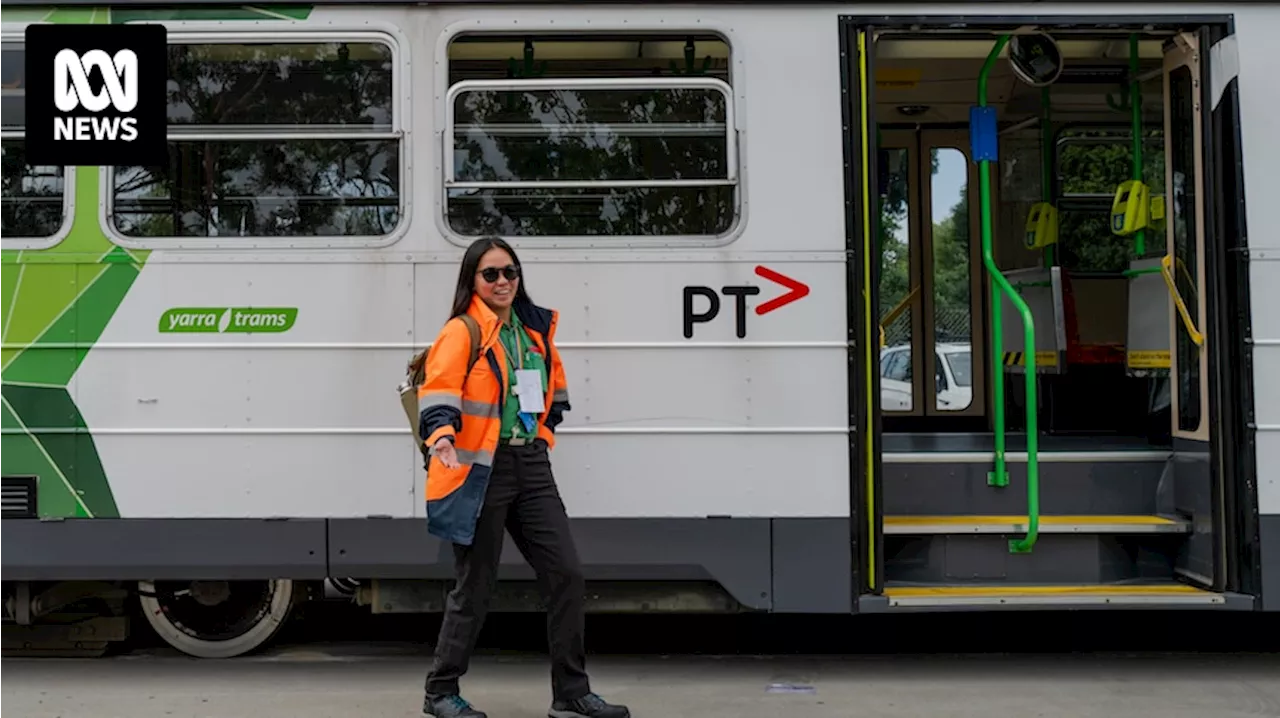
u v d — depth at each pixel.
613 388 4.41
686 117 4.47
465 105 4.46
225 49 4.48
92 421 4.41
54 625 4.93
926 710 4.22
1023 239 6.49
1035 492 4.66
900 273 6.61
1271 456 4.44
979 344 6.57
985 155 4.92
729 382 4.41
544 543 3.84
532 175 4.45
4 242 4.43
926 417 6.56
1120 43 5.45
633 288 4.42
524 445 3.82
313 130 4.46
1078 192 6.39
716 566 4.41
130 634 5.31
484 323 3.76
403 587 4.58
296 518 4.41
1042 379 6.10
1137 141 5.38
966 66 5.83
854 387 4.42
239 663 4.92
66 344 4.41
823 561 4.41
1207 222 4.52
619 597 4.58
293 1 4.45
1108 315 6.35
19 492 4.42
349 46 4.48
